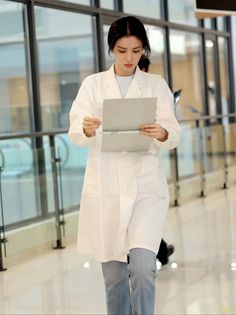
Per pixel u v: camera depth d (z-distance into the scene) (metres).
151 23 10.45
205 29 12.47
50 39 8.16
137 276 3.10
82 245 3.35
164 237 6.79
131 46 3.15
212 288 4.84
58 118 8.38
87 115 3.29
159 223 3.25
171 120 3.27
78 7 8.48
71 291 4.96
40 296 4.88
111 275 3.37
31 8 7.60
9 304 4.71
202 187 9.95
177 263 5.66
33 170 6.59
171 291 4.80
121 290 3.41
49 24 8.12
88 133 3.17
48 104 8.19
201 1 6.04
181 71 11.62
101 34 9.00
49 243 6.75
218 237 6.70
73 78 8.66
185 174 9.48
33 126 7.81
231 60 13.90
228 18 13.75
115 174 3.27
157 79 3.38
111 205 3.27
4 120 7.66
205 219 7.82
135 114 3.09
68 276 5.46
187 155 9.55
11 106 7.70
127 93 3.30
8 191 6.24
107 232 3.27
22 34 7.69
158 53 10.88
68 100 8.56
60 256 6.31
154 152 3.31
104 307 4.50
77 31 8.66
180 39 11.60
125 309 3.45
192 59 12.10
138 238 3.17
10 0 7.42
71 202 7.12
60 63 8.38
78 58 8.73
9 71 7.64
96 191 3.29
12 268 5.90
